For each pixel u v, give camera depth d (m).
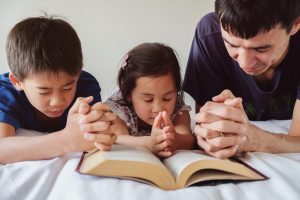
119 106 1.04
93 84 1.07
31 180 0.64
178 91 1.05
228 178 0.61
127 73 1.00
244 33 0.76
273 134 0.79
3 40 1.73
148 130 1.07
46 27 0.89
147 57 0.98
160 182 0.59
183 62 1.81
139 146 0.73
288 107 1.14
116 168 0.59
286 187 0.59
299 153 0.78
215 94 1.17
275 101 1.13
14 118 0.88
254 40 0.77
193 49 1.17
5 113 0.87
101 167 0.59
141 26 1.81
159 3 1.81
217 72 1.14
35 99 0.84
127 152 0.64
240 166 0.62
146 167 0.59
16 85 0.90
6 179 0.64
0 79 0.98
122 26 1.80
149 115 0.98
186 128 1.01
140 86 0.97
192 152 0.73
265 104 1.12
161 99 0.97
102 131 0.65
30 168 0.67
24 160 0.73
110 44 1.80
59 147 0.72
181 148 0.86
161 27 1.82
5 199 0.60
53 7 1.76
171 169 0.64
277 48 0.81
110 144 0.66
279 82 1.05
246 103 1.16
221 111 0.69
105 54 1.81
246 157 0.73
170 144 0.77
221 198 0.57
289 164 0.68
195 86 1.17
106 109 0.68
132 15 1.80
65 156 0.72
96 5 1.78
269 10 0.74
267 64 0.84
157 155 0.75
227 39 0.82
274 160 0.70
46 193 0.63
